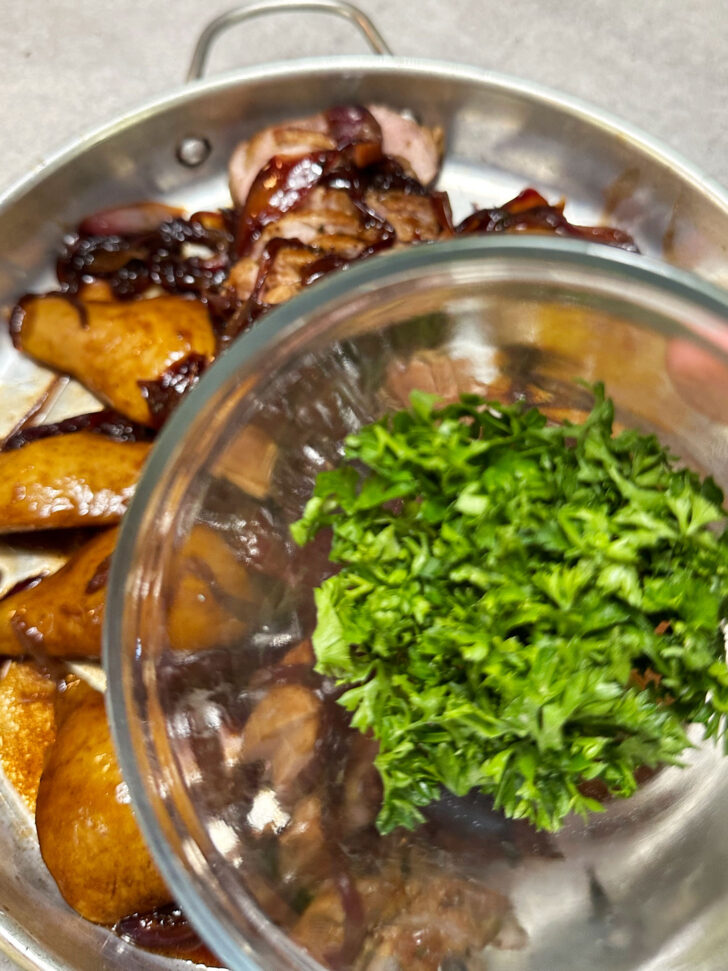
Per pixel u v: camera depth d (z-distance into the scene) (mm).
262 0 413
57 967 324
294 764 297
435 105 387
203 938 275
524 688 254
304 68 372
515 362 312
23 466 339
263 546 302
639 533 260
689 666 262
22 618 337
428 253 283
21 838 357
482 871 304
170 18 451
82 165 377
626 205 394
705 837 309
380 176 381
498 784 270
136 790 275
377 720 271
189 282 389
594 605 259
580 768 264
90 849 318
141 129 377
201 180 404
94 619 328
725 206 362
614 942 302
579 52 453
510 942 301
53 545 372
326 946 291
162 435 285
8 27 446
